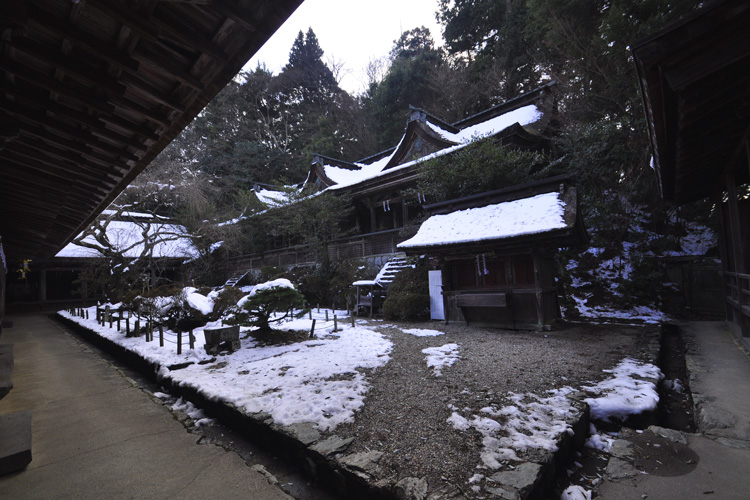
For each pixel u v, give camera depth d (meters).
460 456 2.80
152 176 20.78
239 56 2.74
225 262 26.80
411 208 20.69
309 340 8.21
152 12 2.35
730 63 3.27
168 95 3.19
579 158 13.52
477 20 27.69
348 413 3.80
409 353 6.65
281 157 39.00
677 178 6.93
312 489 2.92
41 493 2.75
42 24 2.30
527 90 25.14
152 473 3.07
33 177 5.32
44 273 23.83
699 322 9.03
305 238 19.50
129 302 10.91
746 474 2.56
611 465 2.83
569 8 15.05
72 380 6.59
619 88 13.76
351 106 40.75
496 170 11.99
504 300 8.62
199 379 5.43
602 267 13.06
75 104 3.33
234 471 3.10
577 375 4.83
